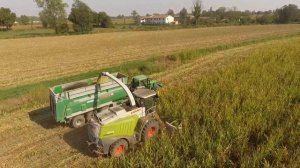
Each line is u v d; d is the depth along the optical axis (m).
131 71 24.94
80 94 13.94
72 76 24.62
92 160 11.20
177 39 52.50
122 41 51.19
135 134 11.62
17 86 22.03
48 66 29.55
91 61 31.70
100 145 10.77
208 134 11.24
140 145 11.73
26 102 17.44
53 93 13.55
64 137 13.11
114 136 10.80
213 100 14.61
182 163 9.70
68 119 13.87
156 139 11.51
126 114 11.11
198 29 80.56
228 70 20.05
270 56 24.28
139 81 15.14
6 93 19.78
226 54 30.06
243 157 9.81
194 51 31.30
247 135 11.33
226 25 103.25
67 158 11.41
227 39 50.19
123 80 16.12
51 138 13.04
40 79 24.33
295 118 12.12
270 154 9.98
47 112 15.93
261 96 14.43
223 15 149.50
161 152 10.13
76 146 12.30
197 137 10.66
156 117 12.64
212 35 59.38
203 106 13.66
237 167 9.81
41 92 18.59
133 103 11.30
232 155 10.51
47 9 83.88
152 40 51.72
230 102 14.31
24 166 11.01
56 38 61.41
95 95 14.48
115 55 35.28
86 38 59.28
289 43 31.59
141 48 40.97
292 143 10.40
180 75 22.33
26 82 23.39
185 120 12.38
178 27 93.44
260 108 12.98
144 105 11.91
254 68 20.28
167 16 146.25
